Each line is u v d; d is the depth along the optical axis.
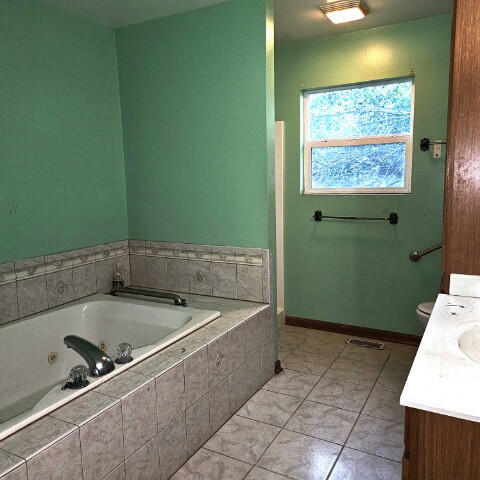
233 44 2.61
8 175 2.35
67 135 2.68
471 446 1.08
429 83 3.05
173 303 2.77
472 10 1.59
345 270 3.54
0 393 2.27
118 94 3.04
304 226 3.66
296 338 3.52
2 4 2.27
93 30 2.81
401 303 3.37
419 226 3.23
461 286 1.77
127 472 1.69
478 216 1.70
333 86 3.39
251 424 2.33
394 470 1.96
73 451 1.45
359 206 3.41
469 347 1.40
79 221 2.80
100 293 2.96
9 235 2.38
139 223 3.14
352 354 3.19
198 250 2.94
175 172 2.94
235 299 2.86
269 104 2.60
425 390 1.05
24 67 2.40
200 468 1.99
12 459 1.30
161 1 2.54
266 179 2.65
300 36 3.35
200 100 2.77
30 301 2.51
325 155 3.56
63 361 2.60
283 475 1.94
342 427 2.29
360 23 3.08
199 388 2.10
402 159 3.29
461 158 1.68
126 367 1.86
